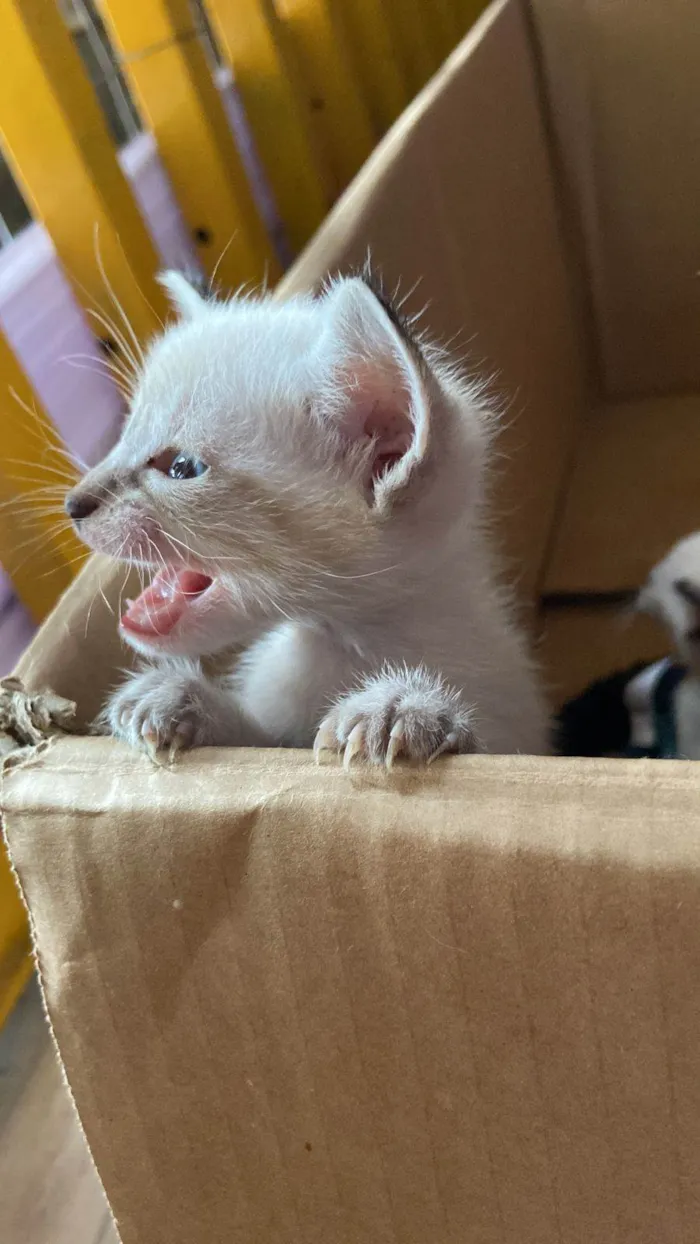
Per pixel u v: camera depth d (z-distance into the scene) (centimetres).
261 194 39
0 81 26
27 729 15
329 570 18
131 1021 14
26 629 27
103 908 14
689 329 41
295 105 37
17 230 31
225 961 14
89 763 14
